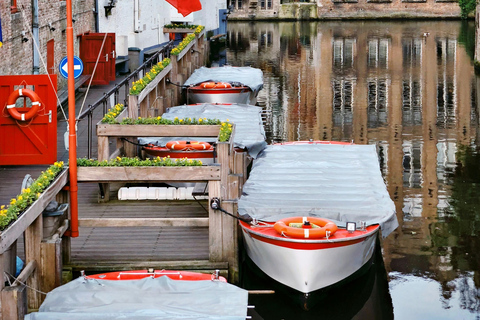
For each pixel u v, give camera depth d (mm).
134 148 15672
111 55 26141
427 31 57500
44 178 9734
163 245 11594
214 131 13281
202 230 12297
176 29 34688
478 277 12625
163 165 10578
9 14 17203
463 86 31500
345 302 11461
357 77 34250
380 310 11438
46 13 20938
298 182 13359
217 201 10656
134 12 30578
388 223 11750
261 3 73438
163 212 13102
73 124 10375
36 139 14398
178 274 9633
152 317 8258
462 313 11367
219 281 9281
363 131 23578
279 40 52031
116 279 9500
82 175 10461
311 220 11289
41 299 9547
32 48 19359
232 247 10812
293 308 11117
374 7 72812
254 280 11914
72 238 11836
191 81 24906
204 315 8281
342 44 48438
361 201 12305
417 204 16391
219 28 49156
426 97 29250
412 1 72250
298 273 10773
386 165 19625
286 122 24969
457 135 22938
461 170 19109
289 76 34719
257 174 13859
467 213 15797
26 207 8914
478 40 36219
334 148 15703
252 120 18219
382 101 28578
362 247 11281
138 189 13836
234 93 24016
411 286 12289
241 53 44062
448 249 13836
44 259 9516
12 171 14664
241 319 8219
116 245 11562
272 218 11633
